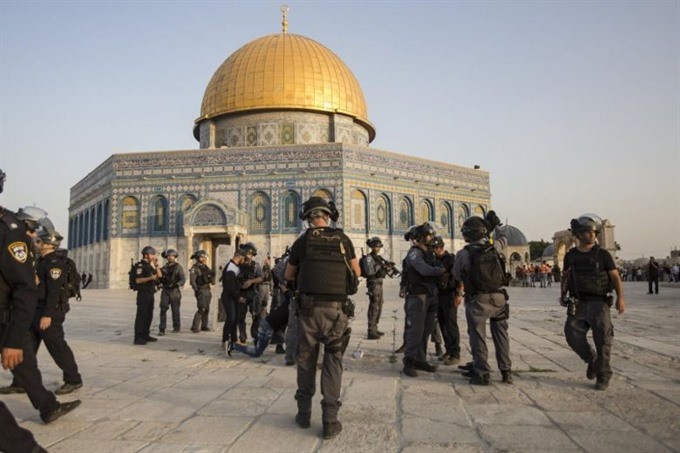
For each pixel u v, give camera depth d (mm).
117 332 12234
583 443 4234
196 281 12414
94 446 4266
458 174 42594
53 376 7215
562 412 5145
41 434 4602
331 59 41781
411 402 5582
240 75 39750
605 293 6230
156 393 6074
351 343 10086
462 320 14406
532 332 11383
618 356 8195
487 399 5699
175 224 36500
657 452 4039
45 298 6070
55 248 6434
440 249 8078
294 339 7887
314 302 4836
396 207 38250
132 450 4160
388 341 10359
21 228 4375
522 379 6711
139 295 10297
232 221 34094
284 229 35656
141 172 37375
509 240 61062
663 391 5988
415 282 7195
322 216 5301
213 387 6387
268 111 39562
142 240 36656
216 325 12977
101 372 7371
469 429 4637
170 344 10328
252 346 9531
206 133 41438
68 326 13570
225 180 36562
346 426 4754
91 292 32688
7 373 7414
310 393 4816
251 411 5289
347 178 35844
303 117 39656
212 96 40844
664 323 12766
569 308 6480
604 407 5332
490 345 9750
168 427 4762
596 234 6426
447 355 8086
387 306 19625
